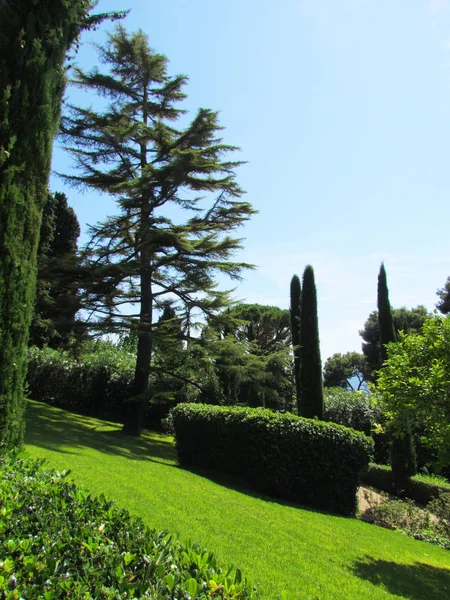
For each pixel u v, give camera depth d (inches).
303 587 151.9
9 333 173.2
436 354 236.1
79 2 214.2
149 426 702.5
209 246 541.0
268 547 189.0
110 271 512.1
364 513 371.6
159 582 67.4
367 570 186.9
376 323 1259.8
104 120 554.9
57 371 697.6
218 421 370.9
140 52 581.0
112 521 96.3
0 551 78.3
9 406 171.8
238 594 67.0
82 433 461.7
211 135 544.4
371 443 332.5
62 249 801.6
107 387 701.9
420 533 304.5
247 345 599.2
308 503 322.0
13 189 175.0
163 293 577.0
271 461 326.6
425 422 238.7
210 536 188.7
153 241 517.7
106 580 70.1
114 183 558.6
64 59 207.8
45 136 190.7
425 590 175.9
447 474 576.1
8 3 184.5
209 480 330.3
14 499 104.1
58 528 89.8
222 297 574.6
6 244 171.6
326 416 721.6
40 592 65.5
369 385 273.9
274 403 832.9
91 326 525.7
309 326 637.9
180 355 567.2
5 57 181.3
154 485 264.4
